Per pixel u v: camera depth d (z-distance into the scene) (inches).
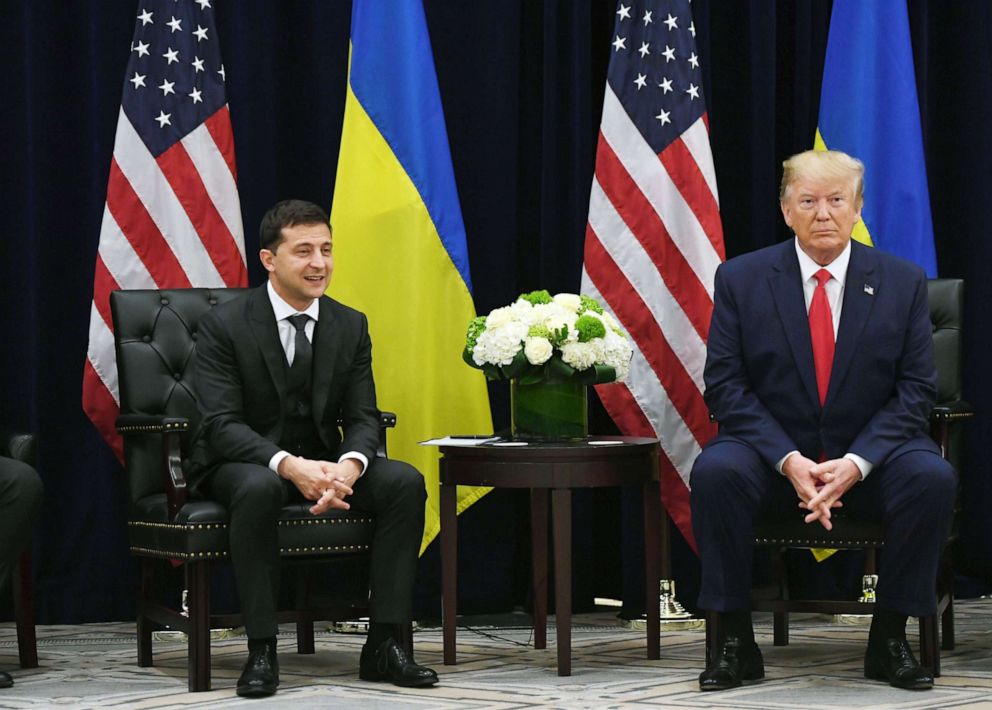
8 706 165.5
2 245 239.3
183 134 234.1
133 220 230.2
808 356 184.4
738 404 183.9
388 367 234.5
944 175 275.7
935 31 275.1
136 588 242.7
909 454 175.2
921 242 246.5
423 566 247.9
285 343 188.9
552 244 253.6
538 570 213.6
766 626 232.5
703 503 175.0
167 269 231.3
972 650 203.9
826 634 222.7
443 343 237.6
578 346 188.5
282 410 186.2
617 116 242.5
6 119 239.3
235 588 242.5
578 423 192.5
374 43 239.1
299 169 255.0
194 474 185.2
